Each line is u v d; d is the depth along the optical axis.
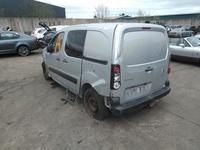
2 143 2.34
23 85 4.64
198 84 4.63
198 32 24.75
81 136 2.47
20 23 19.97
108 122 2.82
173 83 4.71
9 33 8.59
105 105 2.59
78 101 3.62
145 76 2.60
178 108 3.30
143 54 2.51
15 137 2.46
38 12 25.67
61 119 2.93
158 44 2.76
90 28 2.68
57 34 3.79
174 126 2.70
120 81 2.31
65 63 3.42
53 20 22.61
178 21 30.78
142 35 2.48
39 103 3.56
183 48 6.86
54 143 2.33
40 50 11.20
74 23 24.69
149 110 3.21
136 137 2.44
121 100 2.44
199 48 6.41
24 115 3.07
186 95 3.91
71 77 3.28
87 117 2.98
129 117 2.97
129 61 2.36
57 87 4.47
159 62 2.81
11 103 3.57
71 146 2.27
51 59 4.13
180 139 2.39
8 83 4.81
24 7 25.19
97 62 2.48
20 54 8.99
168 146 2.26
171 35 19.55
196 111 3.18
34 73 5.80
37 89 4.34
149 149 2.21
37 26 21.42
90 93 2.81
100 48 2.43
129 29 2.31
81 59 2.86
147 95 2.79
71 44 3.17
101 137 2.45
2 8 24.00
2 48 8.35
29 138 2.44
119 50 2.21
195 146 2.25
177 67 6.52
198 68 6.33
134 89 2.56
